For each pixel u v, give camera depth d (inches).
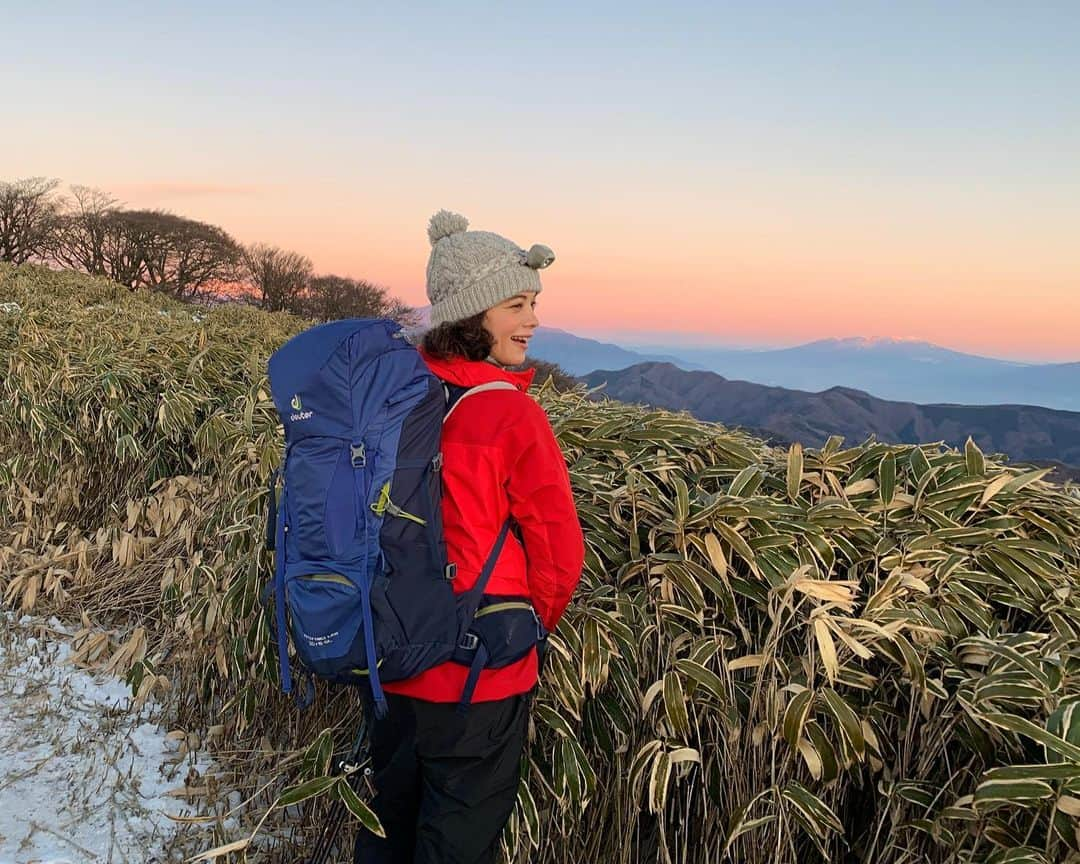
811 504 86.8
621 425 99.9
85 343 199.6
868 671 76.5
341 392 58.5
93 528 167.9
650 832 83.1
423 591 57.4
